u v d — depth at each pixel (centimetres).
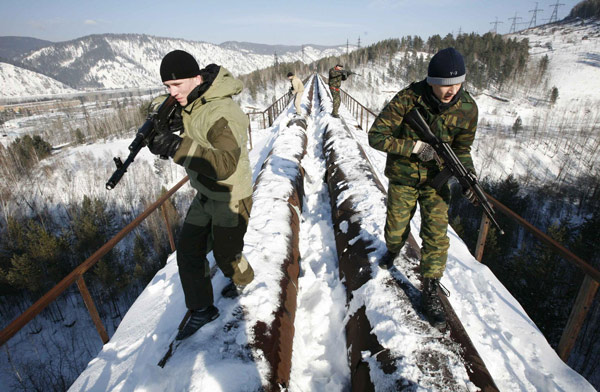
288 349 220
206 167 162
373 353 204
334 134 801
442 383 176
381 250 286
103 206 4200
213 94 170
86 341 2517
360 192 413
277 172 491
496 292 310
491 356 240
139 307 308
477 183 195
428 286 214
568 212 3972
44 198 4778
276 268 275
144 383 184
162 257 3384
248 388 174
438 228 215
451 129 203
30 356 2320
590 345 1562
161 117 165
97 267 2945
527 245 2848
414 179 221
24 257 3031
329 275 334
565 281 1798
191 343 201
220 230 206
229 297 240
